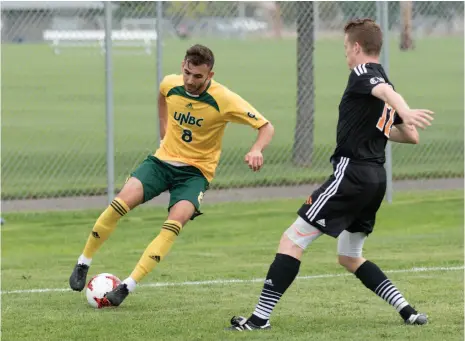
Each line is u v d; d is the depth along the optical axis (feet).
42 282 74.43
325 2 133.59
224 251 89.51
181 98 64.03
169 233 63.21
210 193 120.98
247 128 170.19
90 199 116.88
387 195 116.37
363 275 58.23
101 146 156.76
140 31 237.04
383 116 55.31
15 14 126.82
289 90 220.84
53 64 264.72
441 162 139.54
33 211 110.32
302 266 80.23
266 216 108.58
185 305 64.69
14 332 56.54
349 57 56.34
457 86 231.91
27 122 179.52
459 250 88.38
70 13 156.87
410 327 56.75
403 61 284.41
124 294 62.90
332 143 150.20
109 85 108.58
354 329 56.39
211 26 172.14
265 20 210.79
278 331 55.83
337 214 55.11
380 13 113.80
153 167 65.51
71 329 57.16
